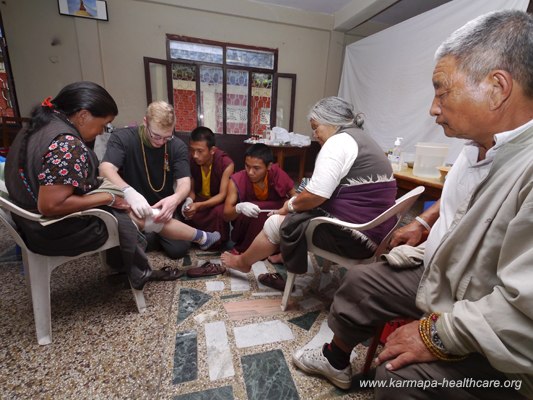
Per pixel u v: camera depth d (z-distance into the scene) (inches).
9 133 141.8
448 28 101.2
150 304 52.4
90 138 43.5
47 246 39.1
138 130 65.1
